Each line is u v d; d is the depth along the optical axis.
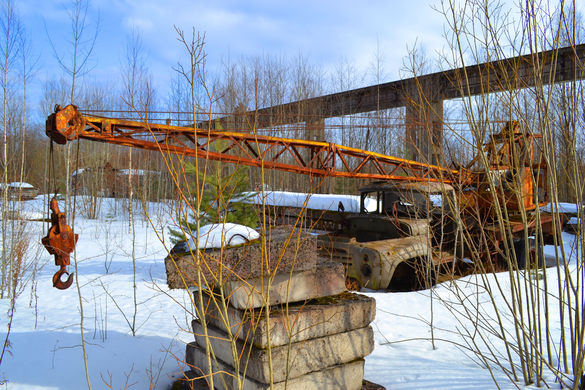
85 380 3.43
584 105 2.90
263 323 2.57
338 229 8.51
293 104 15.42
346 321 2.98
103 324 5.00
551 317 4.88
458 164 4.44
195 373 3.25
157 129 5.92
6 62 7.57
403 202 7.90
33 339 4.44
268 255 2.60
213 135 6.26
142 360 3.88
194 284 2.44
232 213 6.45
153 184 17.28
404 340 4.03
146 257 10.04
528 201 8.13
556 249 3.03
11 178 9.00
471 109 3.12
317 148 7.71
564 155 3.24
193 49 2.14
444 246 7.85
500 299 5.73
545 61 3.04
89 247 11.26
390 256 6.73
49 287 7.03
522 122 3.19
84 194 19.75
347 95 15.52
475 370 3.51
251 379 2.62
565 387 3.07
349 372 2.96
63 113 4.08
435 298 5.89
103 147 21.42
